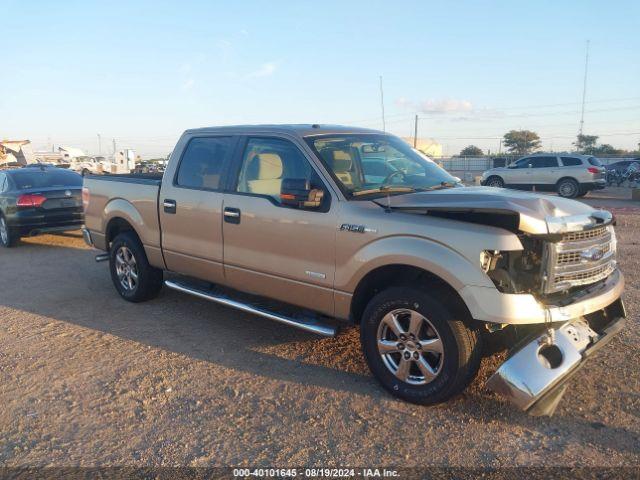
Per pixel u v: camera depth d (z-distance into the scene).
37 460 3.32
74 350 5.04
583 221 3.71
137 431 3.63
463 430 3.58
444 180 4.96
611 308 4.27
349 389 4.18
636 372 4.38
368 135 5.20
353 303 4.26
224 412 3.86
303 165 4.60
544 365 3.50
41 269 8.57
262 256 4.80
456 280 3.59
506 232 3.55
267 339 5.23
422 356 3.84
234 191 5.07
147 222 5.98
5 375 4.53
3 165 32.34
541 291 3.58
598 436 3.49
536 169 23.44
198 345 5.11
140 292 6.34
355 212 4.15
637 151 58.44
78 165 41.06
